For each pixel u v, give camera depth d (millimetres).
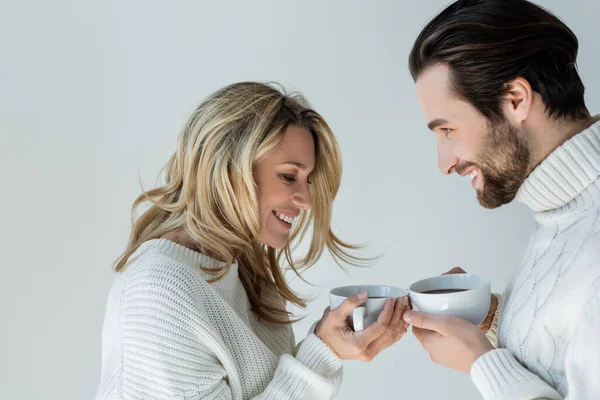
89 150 1779
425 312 1079
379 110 1761
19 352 1815
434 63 1005
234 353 1182
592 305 872
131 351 1092
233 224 1226
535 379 928
